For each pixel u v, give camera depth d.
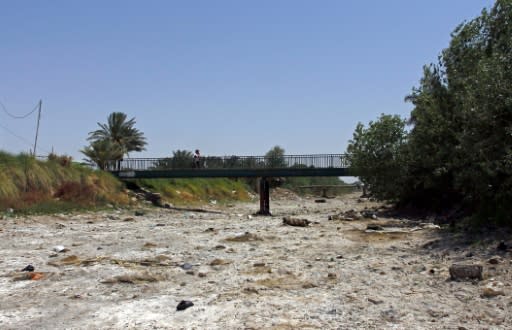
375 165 33.12
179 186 51.06
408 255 15.05
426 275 11.91
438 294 10.11
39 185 32.59
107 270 12.85
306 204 61.22
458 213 27.53
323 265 13.52
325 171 41.62
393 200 38.34
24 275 12.17
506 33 23.11
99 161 45.25
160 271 12.70
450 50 26.39
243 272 12.66
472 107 18.92
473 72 22.59
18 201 29.09
